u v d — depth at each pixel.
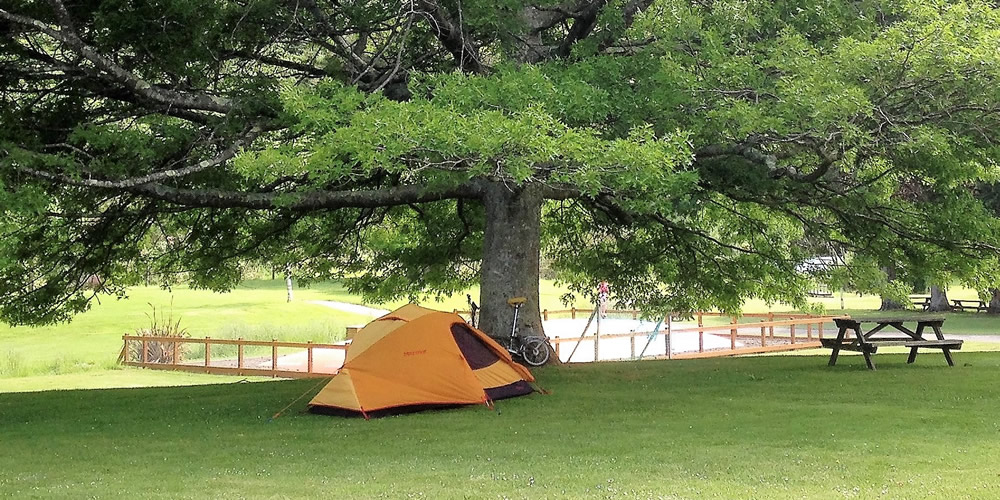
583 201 16.19
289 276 19.47
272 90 11.72
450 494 6.32
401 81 13.12
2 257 9.48
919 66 10.44
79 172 9.69
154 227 16.12
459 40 12.48
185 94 11.38
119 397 12.39
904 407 10.12
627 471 7.02
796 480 6.58
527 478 6.81
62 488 6.65
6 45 10.62
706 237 17.20
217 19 11.56
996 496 6.02
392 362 10.34
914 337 14.21
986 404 10.27
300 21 12.39
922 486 6.34
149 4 10.94
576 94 10.84
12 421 10.27
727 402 10.67
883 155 12.59
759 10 12.49
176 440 8.84
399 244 18.09
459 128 9.12
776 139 11.62
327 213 16.84
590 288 19.39
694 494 6.19
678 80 11.13
